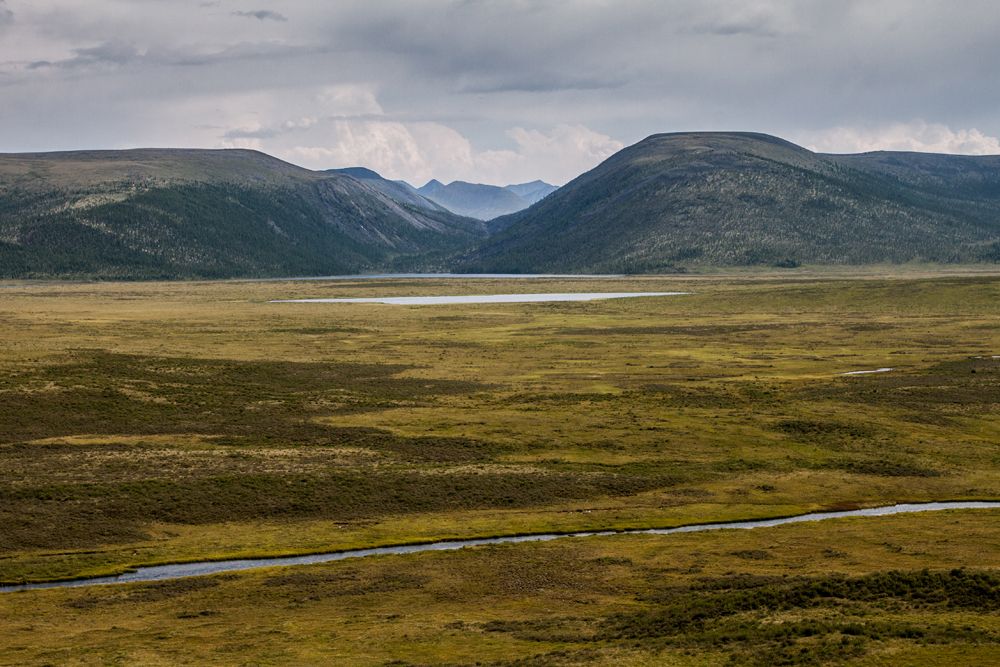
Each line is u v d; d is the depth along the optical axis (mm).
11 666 56875
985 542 81438
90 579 77688
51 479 101375
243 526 92062
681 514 95938
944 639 52281
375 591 72562
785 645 53406
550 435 126688
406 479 104875
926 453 120125
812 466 114250
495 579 75062
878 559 76875
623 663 52812
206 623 65625
